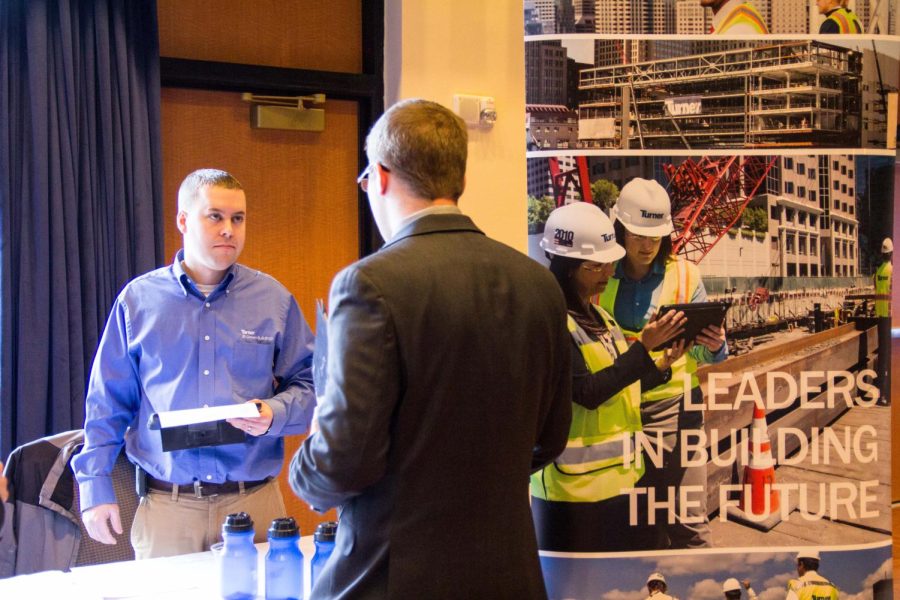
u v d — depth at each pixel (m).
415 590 1.34
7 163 2.95
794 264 2.31
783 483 2.31
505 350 1.42
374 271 1.36
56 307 3.02
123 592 1.74
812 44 2.29
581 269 2.24
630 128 2.25
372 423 1.32
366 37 3.68
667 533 2.27
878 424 2.34
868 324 2.34
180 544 2.15
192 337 2.21
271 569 1.68
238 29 3.48
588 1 2.24
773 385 2.30
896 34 2.33
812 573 2.32
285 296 2.36
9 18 2.95
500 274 1.45
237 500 2.19
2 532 2.19
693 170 2.27
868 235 2.34
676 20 2.26
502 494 1.42
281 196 3.62
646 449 2.26
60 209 3.02
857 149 2.32
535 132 2.26
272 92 3.57
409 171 1.45
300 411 2.19
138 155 3.14
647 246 2.25
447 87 3.50
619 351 2.25
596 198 2.24
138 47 3.16
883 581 2.35
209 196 2.16
